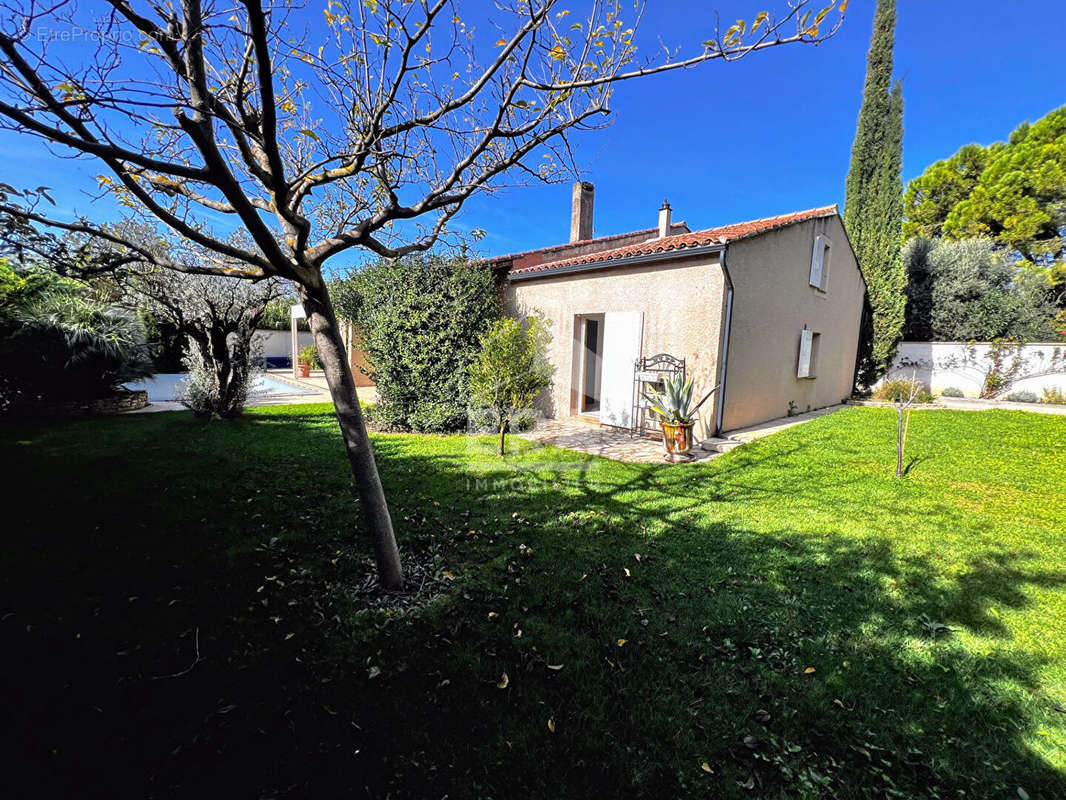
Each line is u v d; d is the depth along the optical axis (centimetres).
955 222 2014
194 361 891
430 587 318
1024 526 424
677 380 727
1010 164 1870
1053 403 1279
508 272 1080
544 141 274
